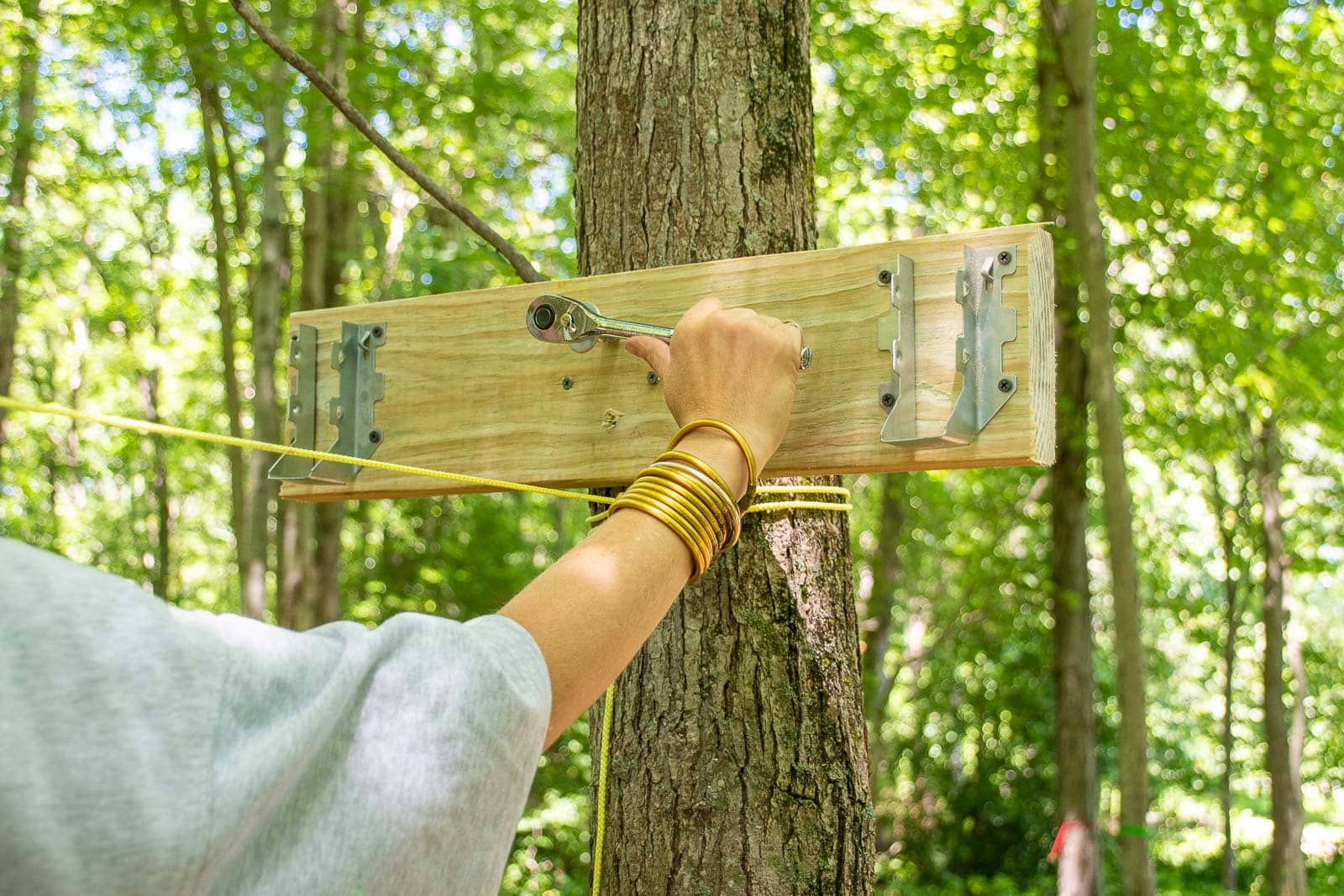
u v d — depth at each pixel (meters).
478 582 15.63
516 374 1.91
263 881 0.75
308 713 0.77
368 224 14.78
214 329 16.88
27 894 0.64
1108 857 17.28
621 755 2.32
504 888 13.21
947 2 11.57
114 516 20.89
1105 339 7.89
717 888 2.20
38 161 12.93
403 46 8.95
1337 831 26.31
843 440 1.66
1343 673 22.59
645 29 2.46
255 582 9.43
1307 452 17.08
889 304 1.64
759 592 2.27
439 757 0.81
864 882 2.28
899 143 12.42
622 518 1.09
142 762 0.68
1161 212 11.16
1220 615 18.92
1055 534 12.22
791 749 2.23
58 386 17.55
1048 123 10.94
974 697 20.09
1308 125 10.80
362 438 2.00
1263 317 11.40
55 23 10.53
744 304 1.74
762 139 2.42
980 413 1.58
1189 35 11.03
